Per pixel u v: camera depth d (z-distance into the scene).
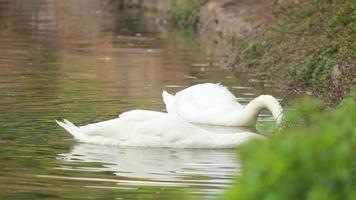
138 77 22.11
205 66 24.50
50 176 11.98
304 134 7.13
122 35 32.31
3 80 20.77
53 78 21.34
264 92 19.97
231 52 26.38
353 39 20.53
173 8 37.84
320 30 24.25
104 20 37.75
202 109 16.77
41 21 36.44
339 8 23.56
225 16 32.00
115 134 14.40
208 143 14.20
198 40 31.14
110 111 16.98
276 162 6.82
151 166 12.79
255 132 15.79
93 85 20.39
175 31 34.16
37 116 16.23
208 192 11.21
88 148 13.98
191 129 14.33
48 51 27.16
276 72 22.39
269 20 28.77
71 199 10.84
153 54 27.06
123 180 11.84
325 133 6.98
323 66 20.77
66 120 14.73
